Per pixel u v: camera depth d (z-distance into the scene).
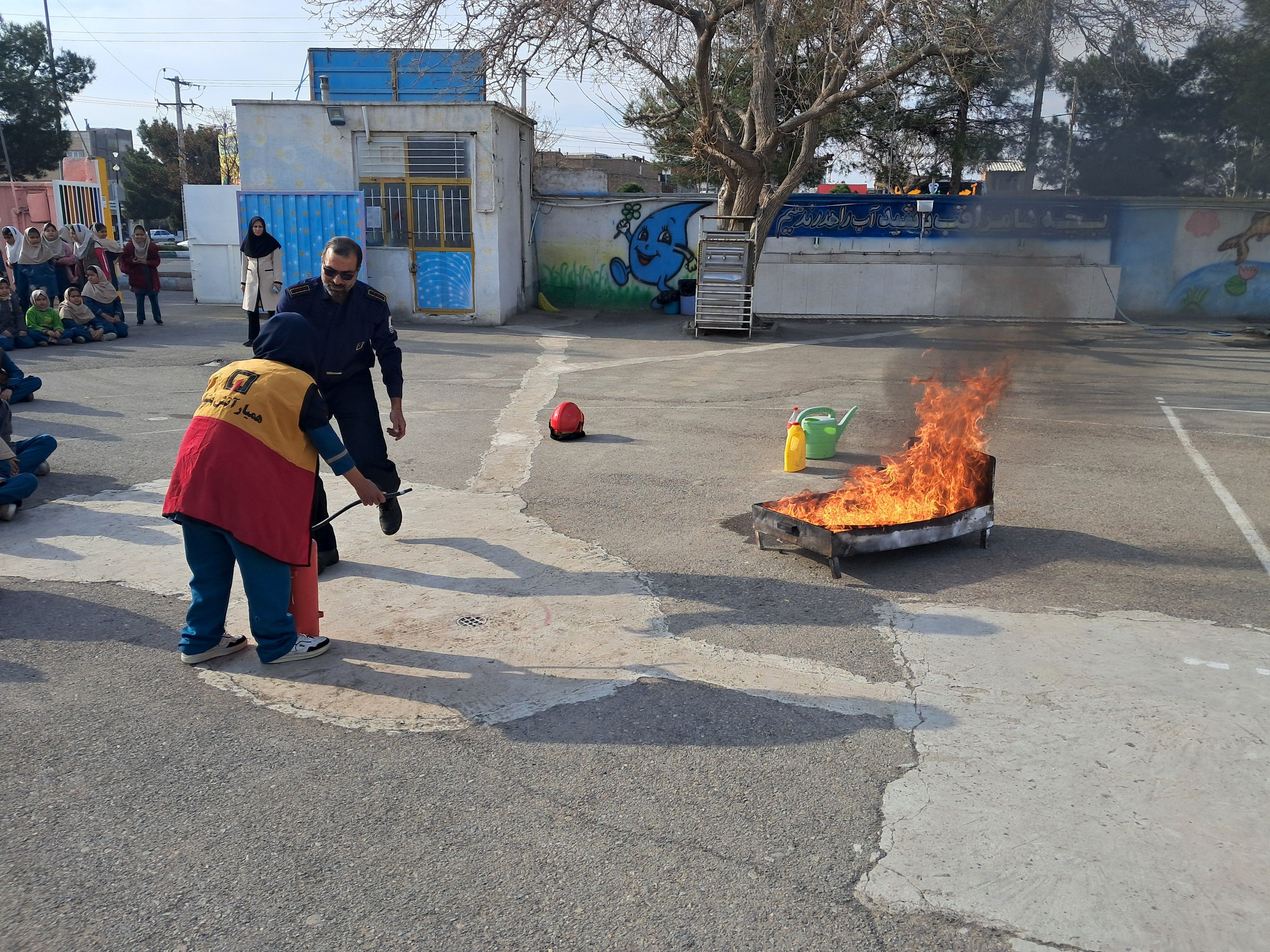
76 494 6.34
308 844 2.80
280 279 13.07
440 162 17.34
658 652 4.14
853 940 2.42
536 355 13.87
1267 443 8.42
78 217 23.12
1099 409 10.10
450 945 2.39
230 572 3.92
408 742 3.39
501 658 4.07
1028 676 3.92
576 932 2.44
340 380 4.93
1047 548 5.57
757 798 3.06
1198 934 2.46
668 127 19.89
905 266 20.45
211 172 60.88
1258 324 20.05
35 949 2.36
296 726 3.49
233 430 3.65
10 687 3.75
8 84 43.69
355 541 5.57
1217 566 5.27
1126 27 13.23
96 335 13.62
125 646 4.15
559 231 21.70
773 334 17.28
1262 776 3.20
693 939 2.42
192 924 2.46
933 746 3.38
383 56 18.78
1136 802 3.04
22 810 2.95
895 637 4.30
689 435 8.56
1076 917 2.52
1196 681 3.88
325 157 17.42
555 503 6.37
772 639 4.28
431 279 17.83
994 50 13.62
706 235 16.50
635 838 2.84
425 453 7.74
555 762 3.26
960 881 2.66
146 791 3.06
